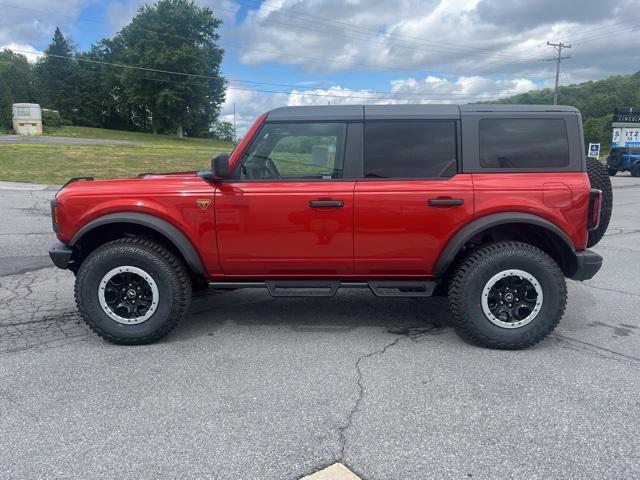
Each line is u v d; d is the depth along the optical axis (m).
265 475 2.42
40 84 75.81
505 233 4.21
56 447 2.64
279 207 3.92
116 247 3.94
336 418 2.94
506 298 3.93
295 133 4.03
